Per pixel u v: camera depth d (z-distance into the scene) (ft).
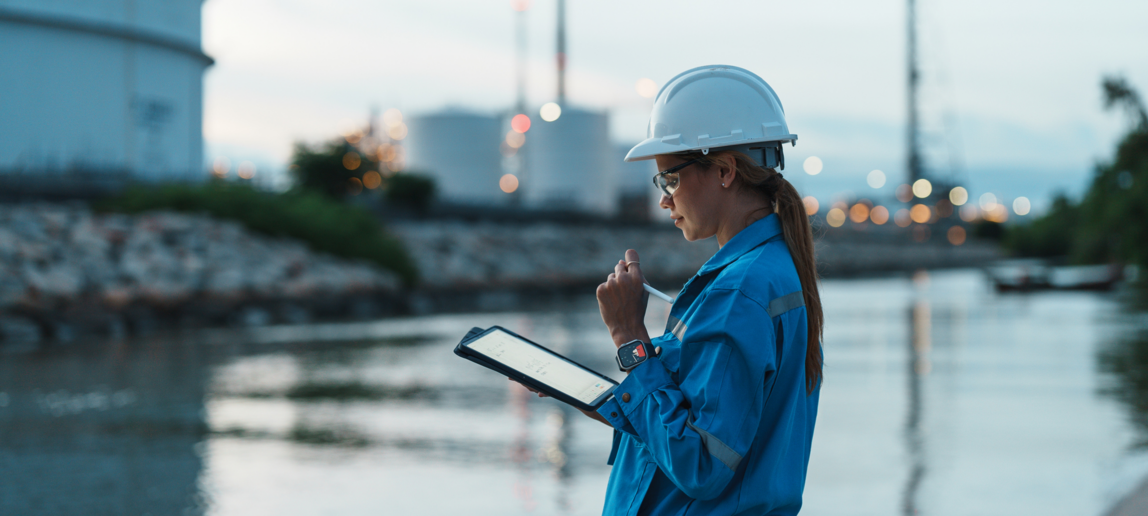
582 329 85.92
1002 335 71.41
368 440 31.30
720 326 6.10
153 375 51.60
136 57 159.84
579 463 27.12
